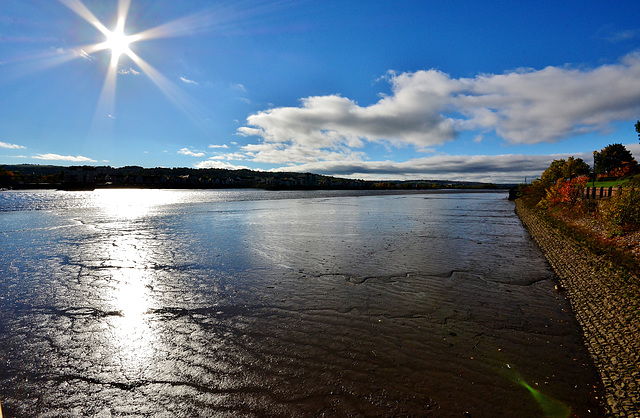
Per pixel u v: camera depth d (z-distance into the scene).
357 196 81.50
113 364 4.87
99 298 7.66
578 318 6.46
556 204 25.59
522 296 7.78
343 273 9.80
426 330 5.95
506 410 3.79
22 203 48.16
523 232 18.56
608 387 4.19
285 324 6.23
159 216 28.67
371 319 6.45
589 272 9.22
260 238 16.42
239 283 8.83
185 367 4.77
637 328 5.45
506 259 11.62
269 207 41.06
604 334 5.58
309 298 7.66
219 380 4.43
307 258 11.82
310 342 5.50
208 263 11.10
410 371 4.61
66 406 3.95
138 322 6.35
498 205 45.44
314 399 4.01
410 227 20.78
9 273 9.79
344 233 18.08
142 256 12.20
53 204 46.28
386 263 11.02
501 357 4.99
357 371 4.61
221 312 6.84
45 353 5.18
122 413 3.83
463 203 50.88
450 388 4.21
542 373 4.56
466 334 5.79
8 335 5.78
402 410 3.80
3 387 4.31
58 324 6.25
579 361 4.88
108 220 25.19
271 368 4.71
